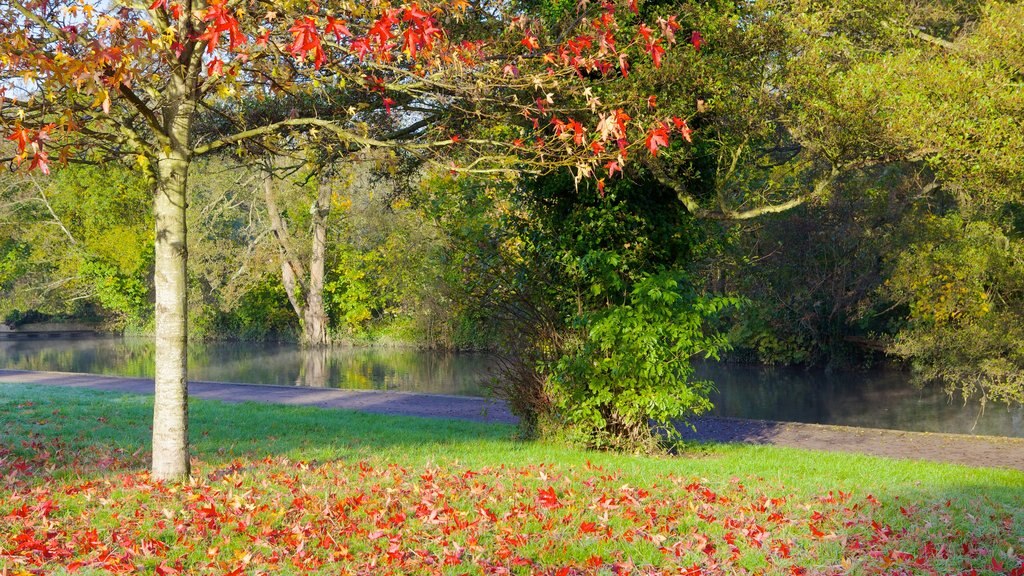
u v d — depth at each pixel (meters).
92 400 15.47
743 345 32.41
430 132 9.24
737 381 28.33
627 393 11.03
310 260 42.06
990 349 23.14
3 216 38.69
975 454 12.12
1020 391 22.11
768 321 31.86
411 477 8.05
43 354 35.91
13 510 6.22
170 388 7.38
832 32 12.30
